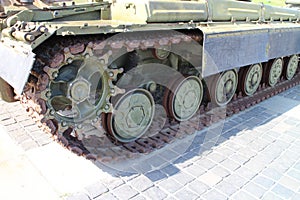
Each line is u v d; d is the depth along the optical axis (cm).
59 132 360
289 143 502
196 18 450
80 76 360
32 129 528
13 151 456
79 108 375
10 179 393
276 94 740
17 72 294
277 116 610
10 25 372
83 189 378
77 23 361
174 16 411
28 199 359
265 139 513
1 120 559
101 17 450
